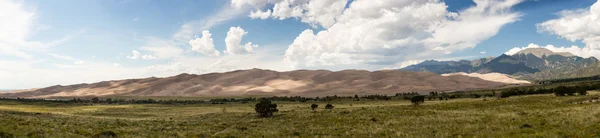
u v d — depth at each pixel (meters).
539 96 92.75
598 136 22.73
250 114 74.88
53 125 39.12
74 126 40.34
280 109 101.56
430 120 42.06
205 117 72.88
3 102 189.50
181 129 43.50
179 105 167.25
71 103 197.25
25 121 41.59
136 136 33.34
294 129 40.56
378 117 50.00
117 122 51.62
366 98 191.75
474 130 30.88
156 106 155.50
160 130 41.72
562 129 27.14
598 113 35.19
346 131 35.91
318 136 33.09
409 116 49.09
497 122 35.59
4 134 26.98
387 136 30.94
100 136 31.31
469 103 70.75
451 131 31.33
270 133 37.06
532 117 37.97
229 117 70.44
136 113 97.56
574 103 56.66
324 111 70.75
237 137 34.00
